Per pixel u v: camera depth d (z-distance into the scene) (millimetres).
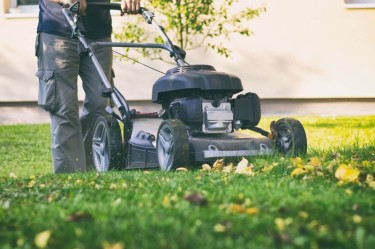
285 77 14391
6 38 15008
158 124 6953
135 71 14656
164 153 6211
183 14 11406
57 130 7500
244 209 3408
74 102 7547
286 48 14336
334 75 14336
